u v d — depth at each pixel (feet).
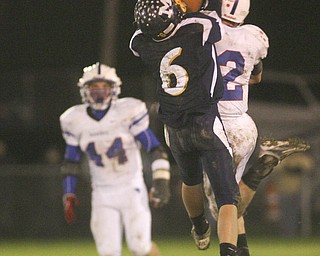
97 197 85.30
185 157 67.67
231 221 64.59
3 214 174.91
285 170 169.68
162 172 85.35
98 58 266.16
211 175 65.46
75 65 265.75
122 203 84.58
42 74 216.33
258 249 140.56
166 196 85.20
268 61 262.67
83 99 86.43
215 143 65.16
